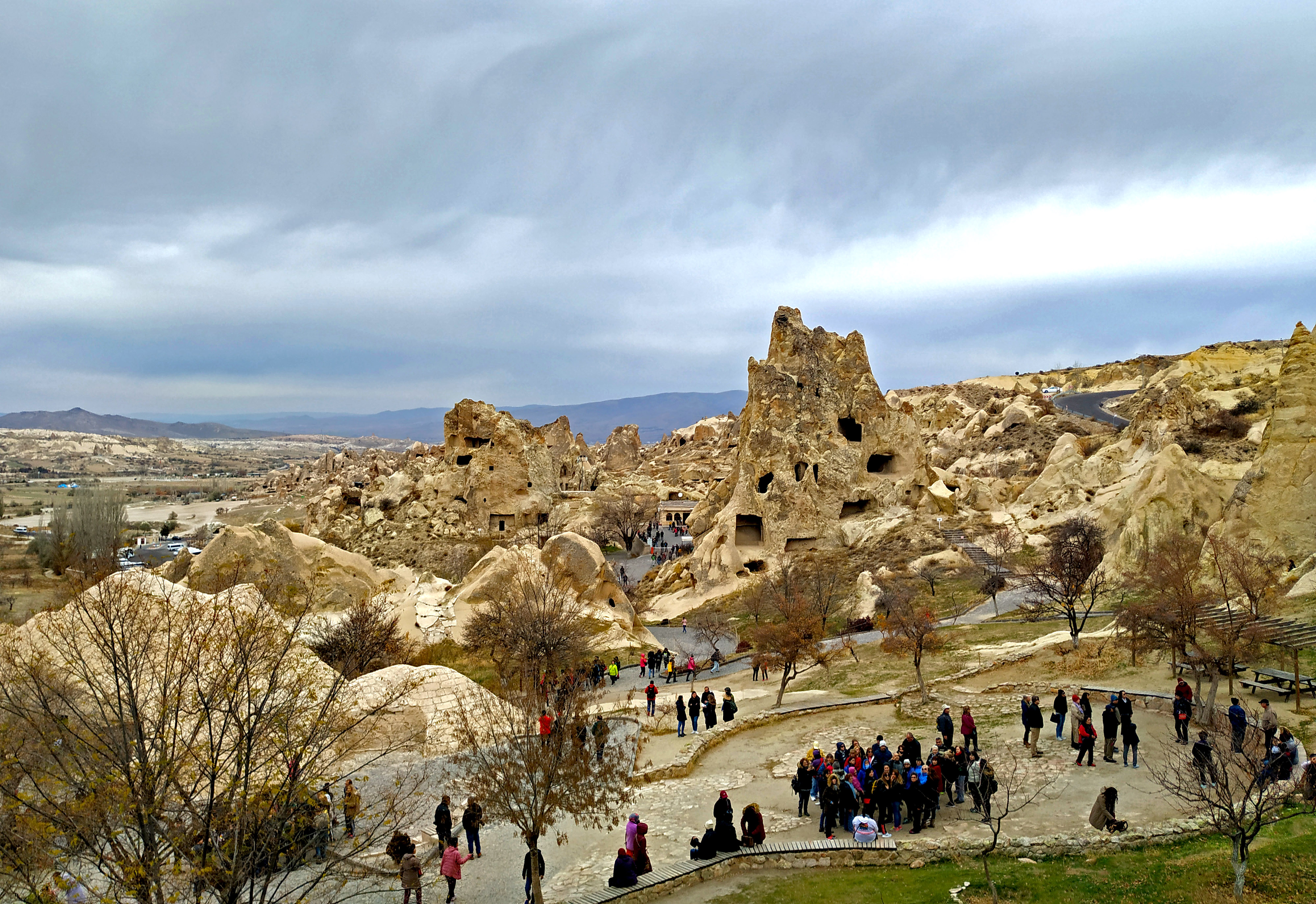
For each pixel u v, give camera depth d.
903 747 27.66
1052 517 79.25
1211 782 21.55
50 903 16.17
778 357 94.88
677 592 87.38
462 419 134.50
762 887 22.84
